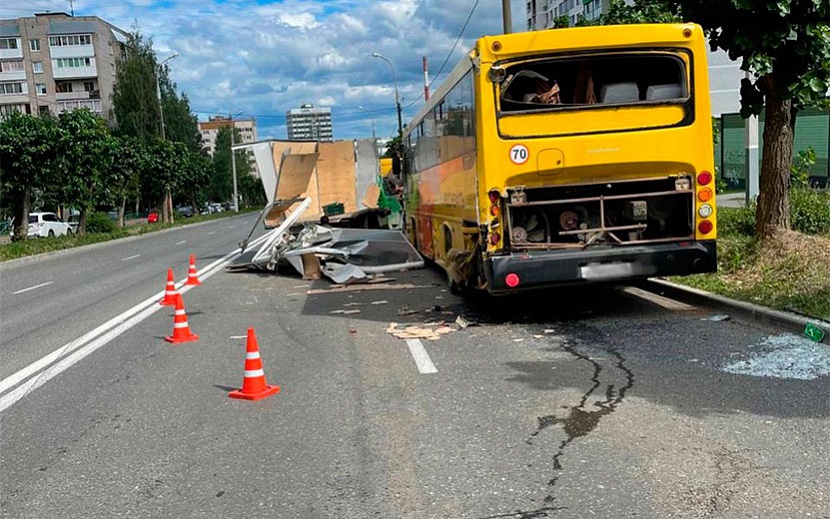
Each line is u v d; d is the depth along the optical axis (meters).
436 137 12.66
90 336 10.20
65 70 93.44
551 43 8.48
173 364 8.12
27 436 5.88
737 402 5.64
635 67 9.01
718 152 26.97
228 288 14.69
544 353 7.62
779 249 10.29
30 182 31.12
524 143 8.57
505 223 8.70
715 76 37.84
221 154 105.31
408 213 19.20
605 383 6.38
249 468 4.91
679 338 7.80
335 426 5.68
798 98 9.77
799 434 4.92
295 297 13.02
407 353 8.01
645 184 8.89
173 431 5.78
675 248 8.69
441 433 5.38
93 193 36.09
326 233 16.67
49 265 24.53
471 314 10.12
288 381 7.11
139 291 15.13
